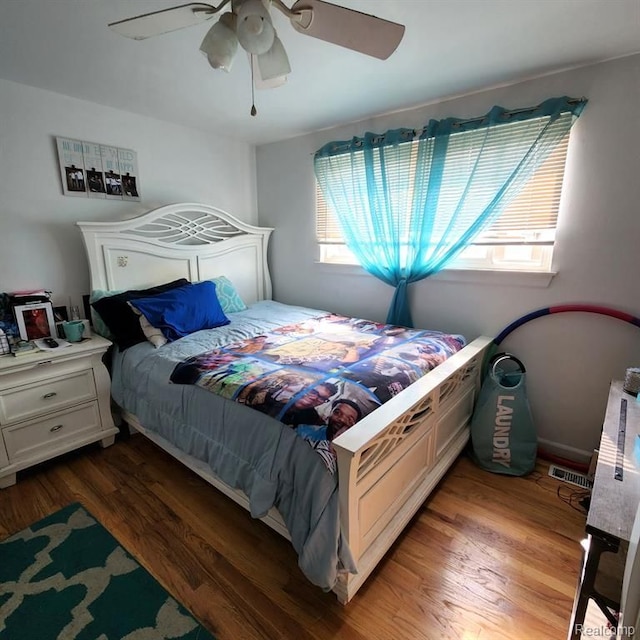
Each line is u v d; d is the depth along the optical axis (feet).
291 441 4.24
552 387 7.16
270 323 8.55
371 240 8.84
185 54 5.81
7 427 6.19
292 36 5.22
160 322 7.36
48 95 7.25
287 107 8.03
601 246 6.30
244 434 4.75
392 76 6.50
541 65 6.07
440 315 8.35
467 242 7.39
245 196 11.29
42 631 3.99
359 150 8.69
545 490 6.27
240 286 10.91
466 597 4.39
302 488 4.08
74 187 7.80
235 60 5.97
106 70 6.36
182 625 4.04
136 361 6.84
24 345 6.50
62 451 6.84
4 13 4.70
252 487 4.52
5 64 6.14
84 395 7.07
